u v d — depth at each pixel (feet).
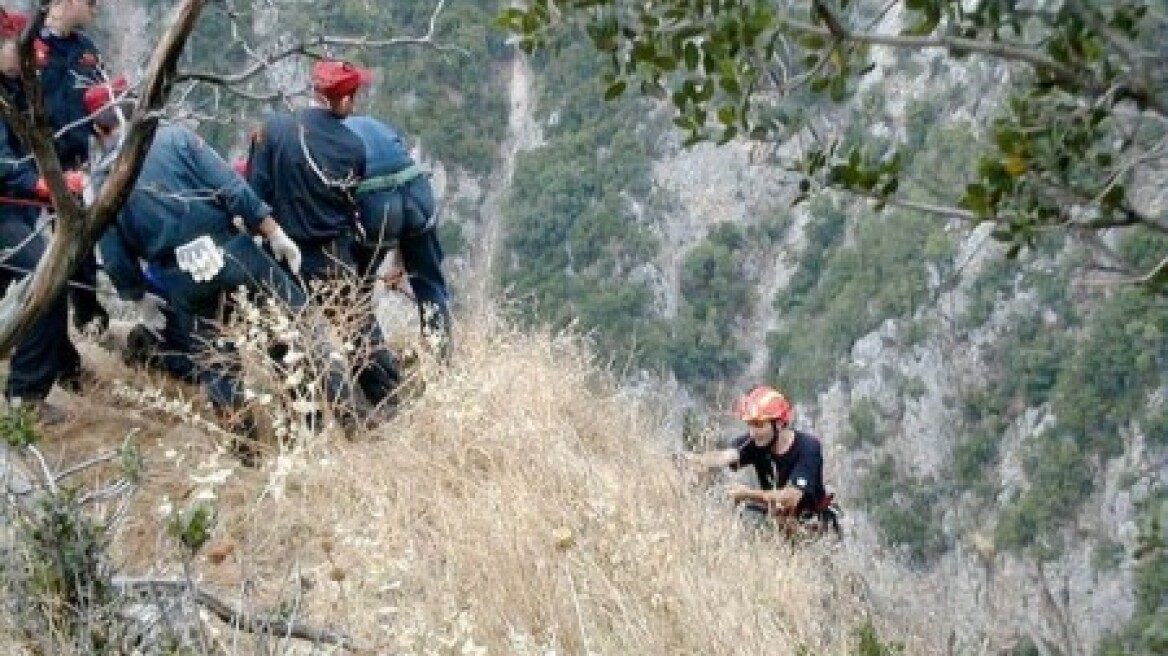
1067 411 143.33
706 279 261.85
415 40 12.66
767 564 20.81
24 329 12.98
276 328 20.03
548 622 18.19
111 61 22.13
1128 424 132.87
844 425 202.28
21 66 11.91
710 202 268.41
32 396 22.49
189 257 21.21
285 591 17.29
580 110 279.08
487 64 286.66
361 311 22.59
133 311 26.58
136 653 13.30
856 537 25.22
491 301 26.48
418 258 24.57
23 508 14.12
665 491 22.84
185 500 18.95
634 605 18.34
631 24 9.09
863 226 223.51
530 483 21.12
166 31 12.43
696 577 19.35
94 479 21.02
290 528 19.15
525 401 23.40
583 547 19.43
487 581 18.70
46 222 22.70
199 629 13.62
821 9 8.61
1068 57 8.57
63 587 13.67
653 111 274.98
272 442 21.47
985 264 184.14
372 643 15.90
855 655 17.62
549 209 271.69
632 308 261.65
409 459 21.29
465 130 281.13
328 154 22.63
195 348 22.21
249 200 21.35
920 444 186.29
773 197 265.34
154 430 22.45
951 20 8.89
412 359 24.70
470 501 20.45
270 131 22.84
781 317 250.37
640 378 26.11
